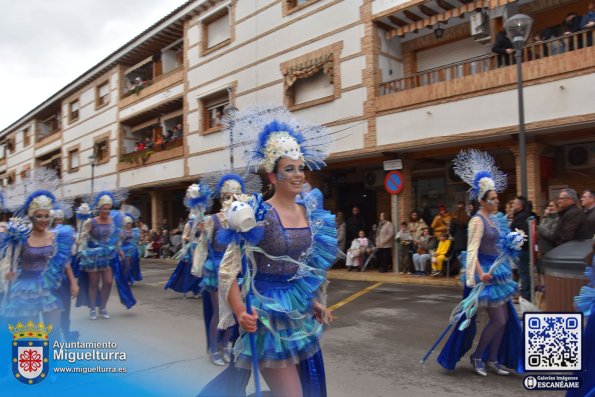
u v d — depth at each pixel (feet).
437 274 37.50
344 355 18.24
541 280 25.96
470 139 35.99
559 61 31.35
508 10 36.35
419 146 38.88
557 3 36.11
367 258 44.68
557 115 31.37
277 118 10.26
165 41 73.36
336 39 44.73
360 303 29.14
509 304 15.69
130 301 27.37
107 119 86.33
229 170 19.07
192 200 23.11
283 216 9.52
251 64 54.34
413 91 39.06
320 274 9.93
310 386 9.65
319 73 47.14
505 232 15.89
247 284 8.95
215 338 17.46
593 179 37.17
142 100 76.18
